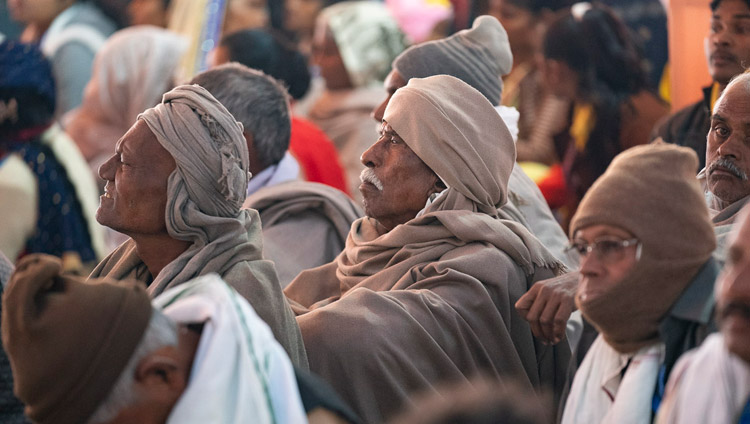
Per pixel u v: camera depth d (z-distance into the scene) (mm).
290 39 20359
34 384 4824
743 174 7359
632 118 13641
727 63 10016
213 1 18672
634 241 5555
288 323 7367
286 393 5125
